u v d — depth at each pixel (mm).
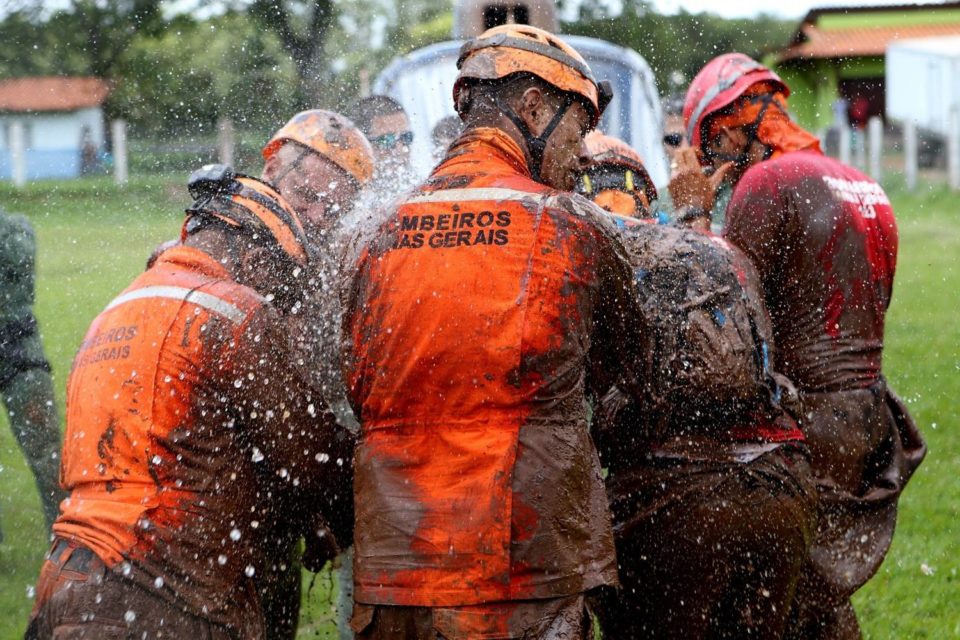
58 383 9133
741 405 4484
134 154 31812
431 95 9922
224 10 29094
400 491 3744
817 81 34125
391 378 3795
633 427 4566
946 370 11266
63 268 14172
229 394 4094
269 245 4398
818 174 5355
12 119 37188
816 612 5199
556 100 4055
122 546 3934
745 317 4488
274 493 4273
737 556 4488
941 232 21344
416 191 3943
